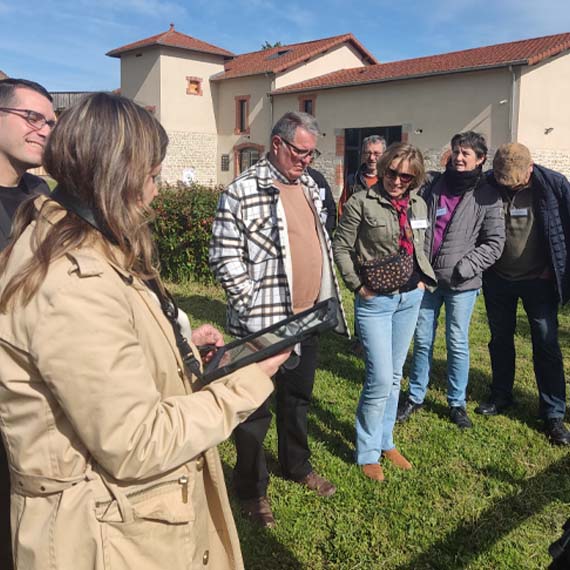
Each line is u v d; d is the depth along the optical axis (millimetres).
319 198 3312
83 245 1283
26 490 1319
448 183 4051
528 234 3969
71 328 1193
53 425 1279
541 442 3990
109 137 1294
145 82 29078
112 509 1317
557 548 1823
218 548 1650
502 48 21047
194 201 8414
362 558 2869
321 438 4020
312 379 3346
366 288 3291
